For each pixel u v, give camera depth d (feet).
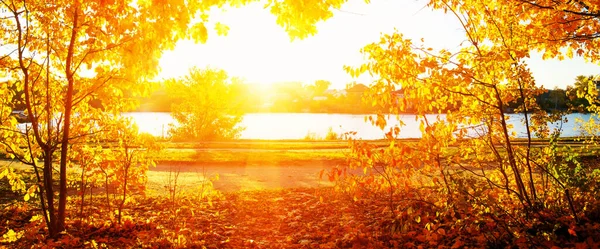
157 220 24.80
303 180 41.70
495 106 18.65
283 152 66.64
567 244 14.07
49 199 20.34
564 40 20.10
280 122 182.70
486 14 19.93
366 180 19.22
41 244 18.94
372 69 17.88
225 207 28.37
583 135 31.42
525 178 21.08
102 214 25.17
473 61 18.28
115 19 18.31
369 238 18.74
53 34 19.99
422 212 20.51
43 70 21.38
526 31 19.95
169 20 16.93
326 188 34.55
